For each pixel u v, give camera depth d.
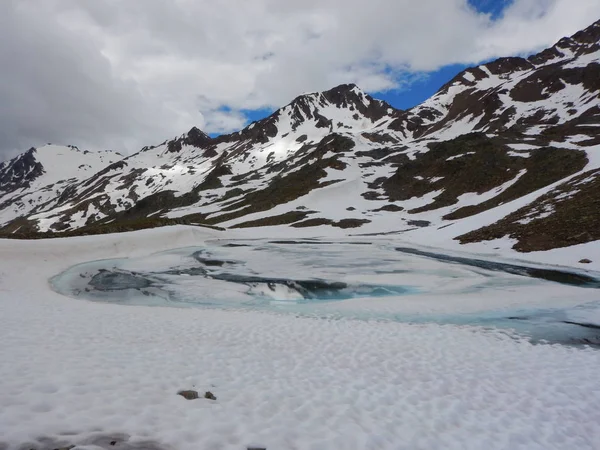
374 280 25.03
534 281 23.14
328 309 17.75
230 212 103.81
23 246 28.27
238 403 7.20
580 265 26.06
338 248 44.97
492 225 41.53
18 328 10.53
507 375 10.06
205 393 7.38
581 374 10.27
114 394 6.66
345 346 11.79
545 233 33.06
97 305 17.30
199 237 53.94
